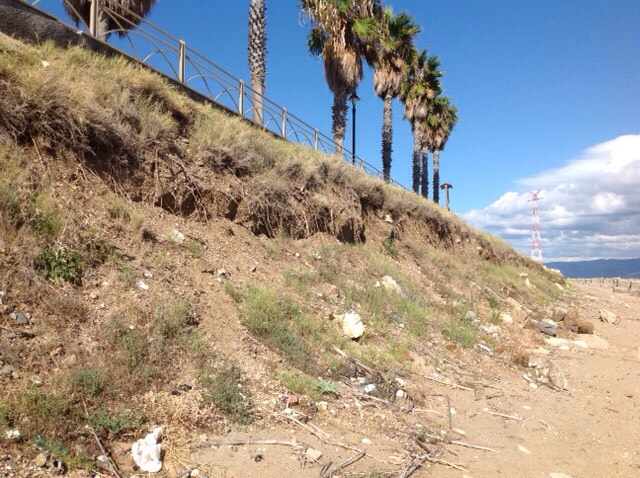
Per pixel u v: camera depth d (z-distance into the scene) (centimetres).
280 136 1538
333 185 1325
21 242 510
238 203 952
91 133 704
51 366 429
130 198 745
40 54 757
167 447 411
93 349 466
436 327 1044
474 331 1123
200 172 899
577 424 701
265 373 578
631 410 800
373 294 1034
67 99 676
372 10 2100
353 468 448
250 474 406
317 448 471
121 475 366
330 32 1994
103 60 895
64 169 651
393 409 608
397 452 504
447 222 1967
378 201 1535
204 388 500
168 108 934
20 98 623
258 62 1636
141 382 463
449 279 1547
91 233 599
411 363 798
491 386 810
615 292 3741
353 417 557
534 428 658
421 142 3672
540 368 959
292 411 522
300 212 1124
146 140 805
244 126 1197
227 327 631
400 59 2766
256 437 462
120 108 777
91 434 388
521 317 1423
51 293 496
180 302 604
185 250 744
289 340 665
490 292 1645
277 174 1102
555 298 2278
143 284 593
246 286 763
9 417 362
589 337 1340
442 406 672
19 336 435
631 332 1602
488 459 535
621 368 1069
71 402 402
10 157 580
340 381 638
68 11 1551
